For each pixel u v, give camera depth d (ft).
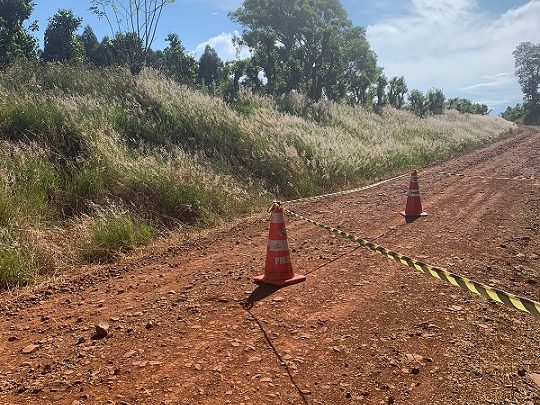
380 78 133.90
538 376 10.42
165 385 10.48
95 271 19.49
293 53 100.12
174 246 23.02
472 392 9.89
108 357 11.85
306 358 11.54
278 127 46.62
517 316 13.58
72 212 25.18
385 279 16.98
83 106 35.88
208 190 29.55
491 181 41.16
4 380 10.89
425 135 85.56
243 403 9.73
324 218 28.76
